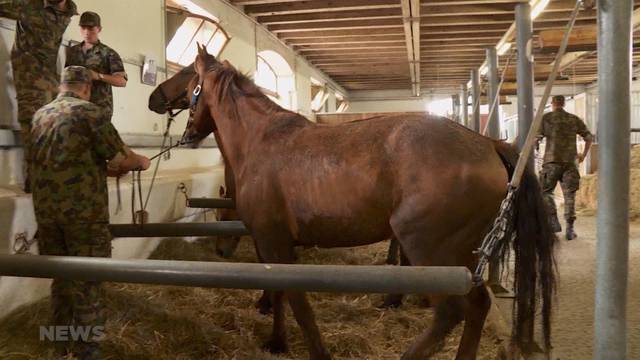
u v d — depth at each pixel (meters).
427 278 1.58
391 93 20.86
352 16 8.08
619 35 1.70
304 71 12.11
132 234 3.08
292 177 2.54
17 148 3.57
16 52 3.23
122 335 2.84
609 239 1.75
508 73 8.71
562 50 2.03
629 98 1.72
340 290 1.65
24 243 3.04
